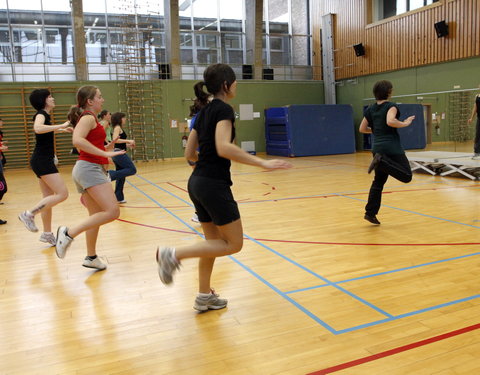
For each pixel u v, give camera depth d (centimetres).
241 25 1712
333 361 208
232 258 378
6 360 217
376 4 1433
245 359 213
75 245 435
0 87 1330
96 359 216
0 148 585
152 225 517
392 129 446
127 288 315
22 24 1421
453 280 312
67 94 1405
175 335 240
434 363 203
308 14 1784
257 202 648
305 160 1336
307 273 336
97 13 1498
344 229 471
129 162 662
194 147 254
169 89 1507
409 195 662
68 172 1226
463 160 833
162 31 1574
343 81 1614
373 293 293
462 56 1106
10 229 515
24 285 325
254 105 1612
